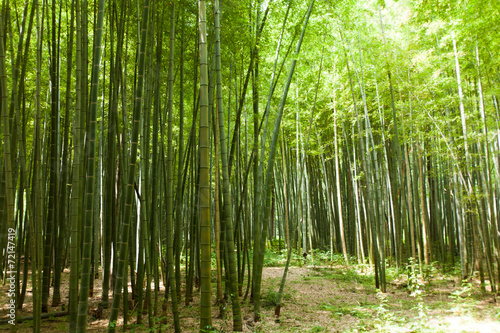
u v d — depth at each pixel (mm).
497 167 7590
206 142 3133
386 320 4344
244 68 6027
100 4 2975
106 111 7051
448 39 6840
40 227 3232
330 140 11227
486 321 4613
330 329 4359
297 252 11930
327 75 8680
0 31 2961
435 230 11688
